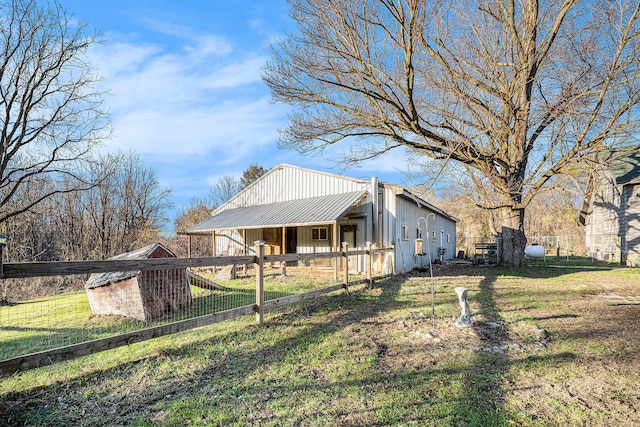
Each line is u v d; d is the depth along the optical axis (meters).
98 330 5.33
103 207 21.44
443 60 10.41
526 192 12.80
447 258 20.91
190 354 3.97
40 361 2.82
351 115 11.42
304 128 11.90
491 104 10.96
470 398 2.87
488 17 10.91
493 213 24.22
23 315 6.52
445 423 2.50
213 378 3.33
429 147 10.91
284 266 11.98
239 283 9.95
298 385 3.16
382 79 10.68
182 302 6.78
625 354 3.84
